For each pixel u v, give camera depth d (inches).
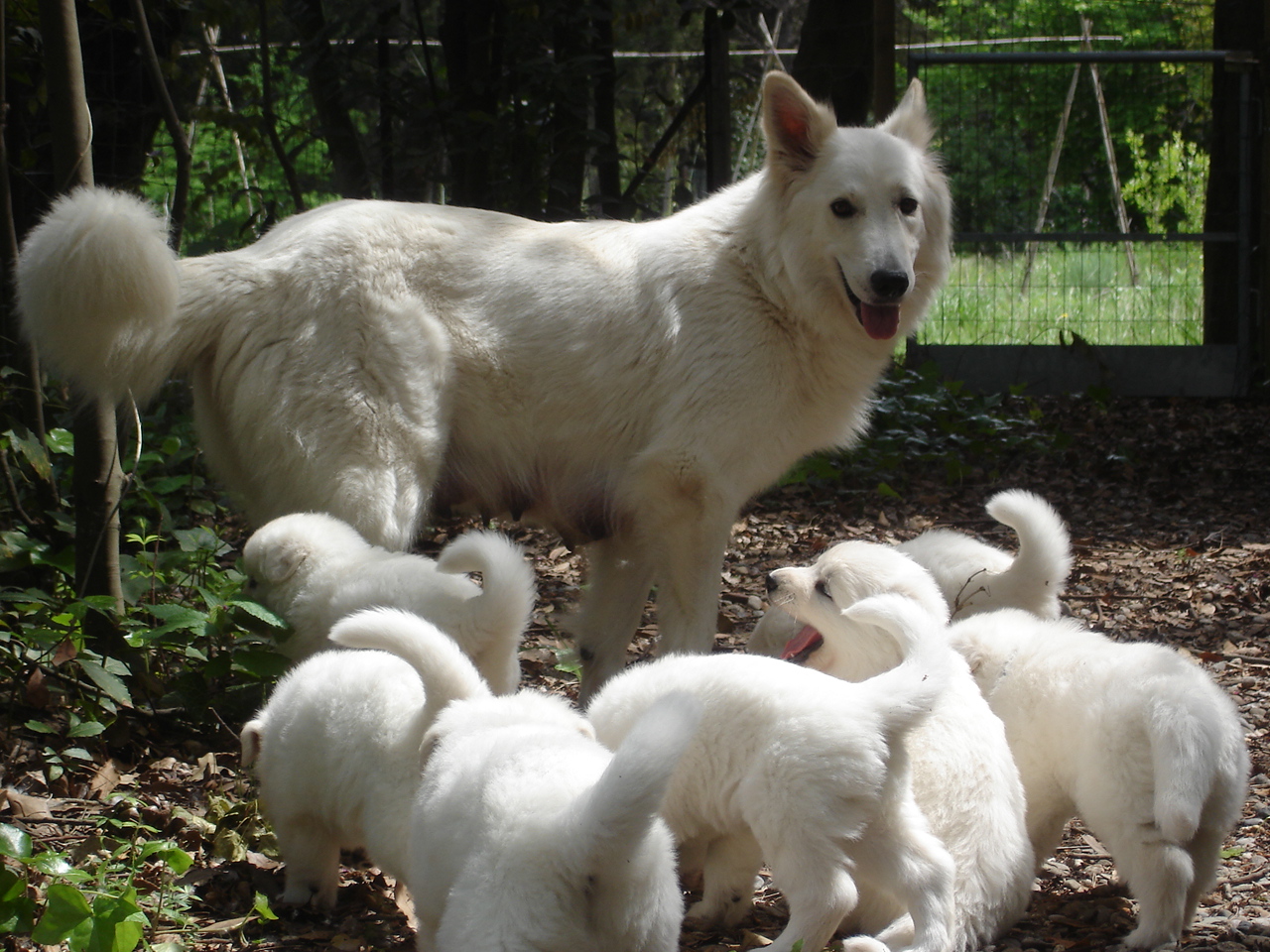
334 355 115.3
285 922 102.6
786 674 100.8
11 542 117.3
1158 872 101.8
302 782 102.6
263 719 104.7
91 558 115.6
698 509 118.3
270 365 115.1
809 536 147.5
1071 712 105.0
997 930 102.0
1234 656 128.0
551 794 94.0
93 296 110.6
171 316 112.9
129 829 106.3
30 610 113.6
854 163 117.7
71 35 114.8
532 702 99.8
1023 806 103.7
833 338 119.1
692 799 101.3
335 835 103.6
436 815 96.3
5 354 124.2
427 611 108.0
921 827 99.9
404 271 116.8
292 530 111.8
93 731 109.6
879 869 99.3
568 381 117.6
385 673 103.0
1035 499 115.6
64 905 96.0
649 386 118.0
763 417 118.6
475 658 107.3
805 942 98.1
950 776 102.0
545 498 119.6
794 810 98.7
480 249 118.1
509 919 90.7
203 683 113.3
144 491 121.5
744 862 103.0
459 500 119.2
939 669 99.8
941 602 107.1
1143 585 139.3
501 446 118.2
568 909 91.7
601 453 118.7
